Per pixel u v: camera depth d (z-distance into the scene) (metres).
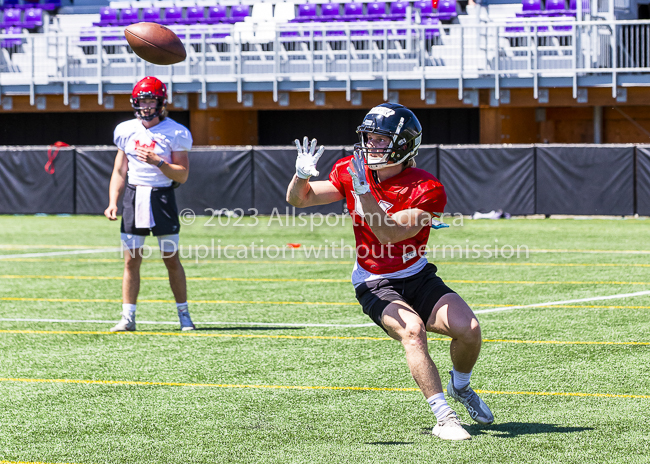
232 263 37.28
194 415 15.13
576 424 14.30
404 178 13.41
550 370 18.14
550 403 15.64
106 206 62.50
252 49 73.19
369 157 13.27
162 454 13.02
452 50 69.12
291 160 60.09
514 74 66.00
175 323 23.91
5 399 16.27
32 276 33.50
